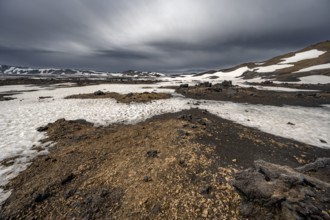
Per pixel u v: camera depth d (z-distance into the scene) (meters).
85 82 63.12
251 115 19.08
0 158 10.05
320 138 13.09
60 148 11.26
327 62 71.88
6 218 6.37
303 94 32.22
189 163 8.63
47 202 6.96
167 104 23.64
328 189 5.45
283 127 15.36
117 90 38.16
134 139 11.92
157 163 8.82
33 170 8.98
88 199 6.91
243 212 5.84
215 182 7.38
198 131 12.62
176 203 6.52
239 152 10.12
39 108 21.16
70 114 18.77
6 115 17.97
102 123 16.19
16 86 48.88
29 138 12.67
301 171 7.62
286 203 5.14
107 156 9.92
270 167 6.66
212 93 33.66
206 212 6.10
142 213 6.25
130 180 7.82
